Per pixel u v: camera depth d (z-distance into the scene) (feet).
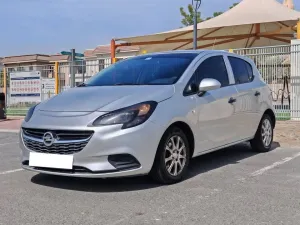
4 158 25.27
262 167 20.92
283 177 18.70
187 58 20.39
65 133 15.98
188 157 18.43
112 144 15.53
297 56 42.75
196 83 19.39
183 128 18.29
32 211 14.30
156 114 16.58
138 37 63.87
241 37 66.33
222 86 21.11
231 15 62.23
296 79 42.80
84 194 16.28
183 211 14.03
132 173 15.90
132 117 15.99
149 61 20.94
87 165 15.64
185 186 17.28
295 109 43.09
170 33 62.13
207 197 15.65
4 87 63.62
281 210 13.99
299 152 25.26
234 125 21.50
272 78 44.06
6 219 13.53
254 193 16.10
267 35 65.51
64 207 14.67
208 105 19.40
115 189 16.90
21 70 61.98
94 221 13.17
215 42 70.38
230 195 15.87
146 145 16.10
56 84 58.90
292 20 55.93
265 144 25.02
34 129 16.79
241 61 23.89
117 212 14.03
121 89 18.03
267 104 24.85
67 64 58.39
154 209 14.29
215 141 20.04
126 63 21.63
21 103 62.08
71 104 17.16
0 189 17.31
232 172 19.86
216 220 13.10
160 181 17.30
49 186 17.58
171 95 17.70
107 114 15.92
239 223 12.81
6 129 43.86
